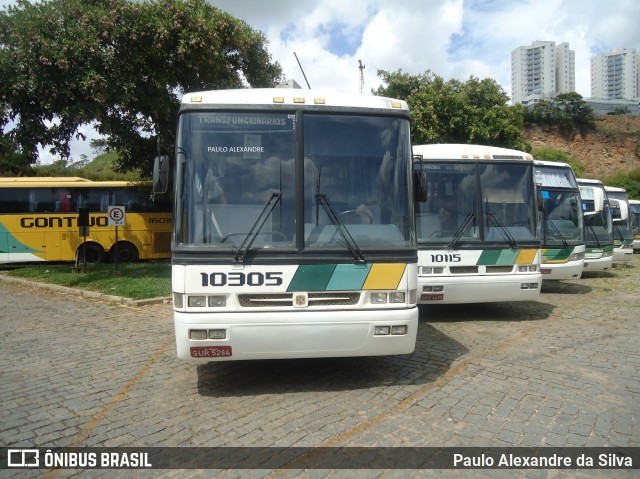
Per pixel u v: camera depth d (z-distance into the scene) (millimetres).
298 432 4211
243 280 4719
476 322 8586
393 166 5199
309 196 4973
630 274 15922
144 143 15242
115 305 10195
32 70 11844
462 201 8438
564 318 8969
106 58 12328
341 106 5191
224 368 5973
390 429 4246
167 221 18578
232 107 5070
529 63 114188
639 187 41625
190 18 13195
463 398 4934
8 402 4988
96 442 4090
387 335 4859
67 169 39906
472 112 23375
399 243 5027
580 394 5047
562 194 11516
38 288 12688
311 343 4773
